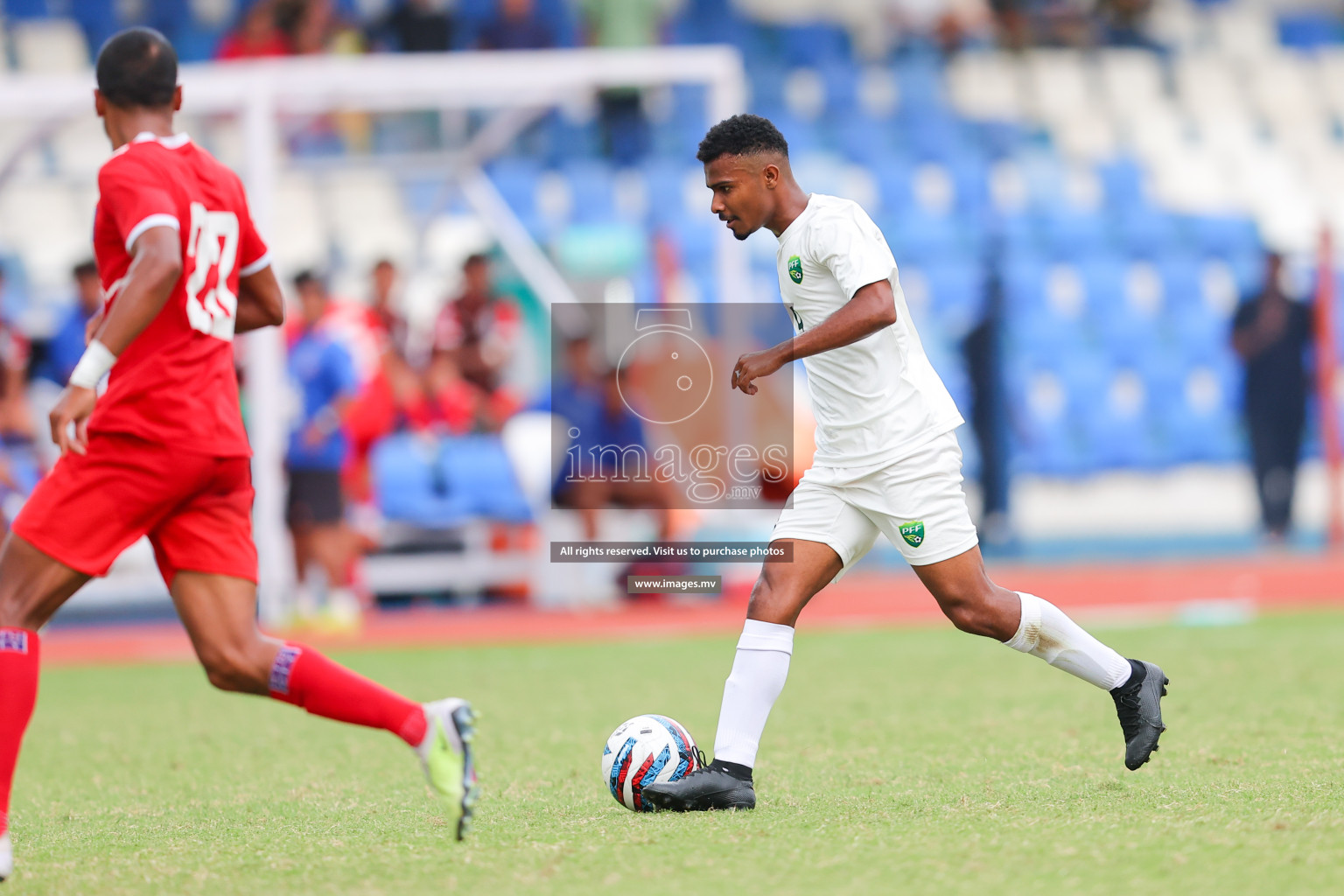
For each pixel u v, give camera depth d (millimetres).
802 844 14008
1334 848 13203
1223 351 68875
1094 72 83875
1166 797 15953
